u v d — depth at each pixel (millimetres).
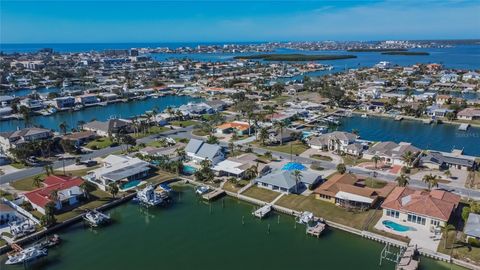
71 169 120688
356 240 79625
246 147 143750
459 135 164250
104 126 166250
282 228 85938
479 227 74500
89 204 96375
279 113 199875
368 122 192375
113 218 92250
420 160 119312
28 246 78688
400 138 160625
